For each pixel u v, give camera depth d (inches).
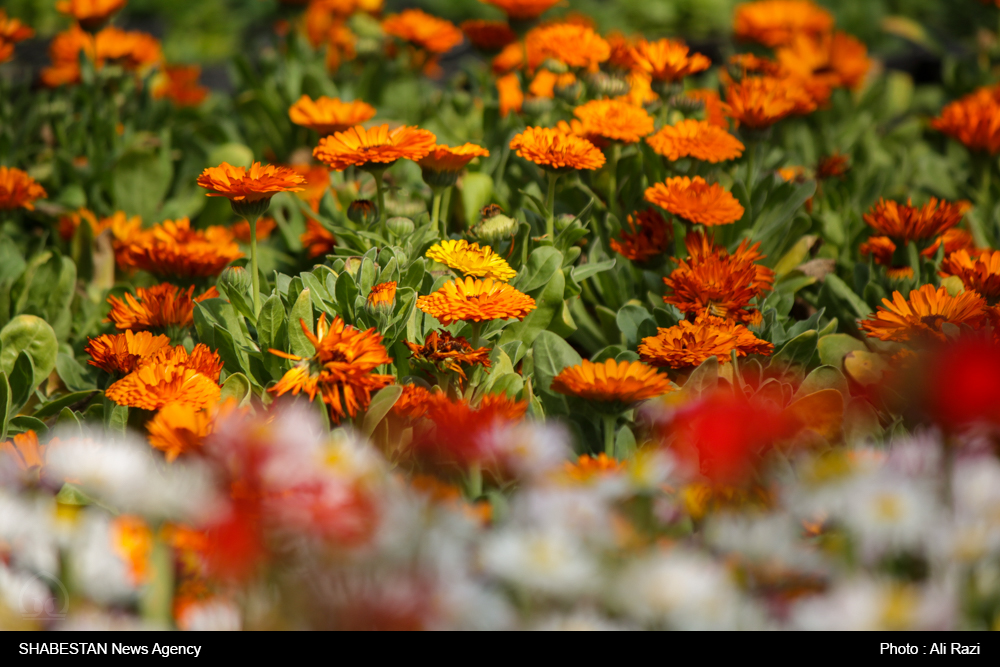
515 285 106.3
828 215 112.7
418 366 103.5
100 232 113.5
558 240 108.0
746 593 96.3
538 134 106.5
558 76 113.7
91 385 107.3
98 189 118.4
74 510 97.4
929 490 97.4
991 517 97.0
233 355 104.3
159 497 96.8
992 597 95.9
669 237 108.5
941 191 117.6
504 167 114.0
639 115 109.0
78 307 111.3
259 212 103.7
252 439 96.5
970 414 98.3
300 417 98.7
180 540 97.0
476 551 96.6
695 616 95.3
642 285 109.3
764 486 98.3
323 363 100.7
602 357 104.9
